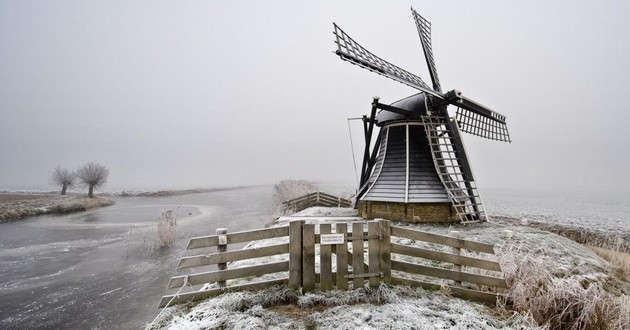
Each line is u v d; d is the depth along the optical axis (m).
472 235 9.65
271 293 4.68
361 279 4.96
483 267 5.28
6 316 8.32
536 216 28.67
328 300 4.52
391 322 3.94
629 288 7.49
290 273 4.88
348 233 5.08
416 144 12.98
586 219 27.69
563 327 4.44
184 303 4.57
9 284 10.66
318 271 5.78
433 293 4.99
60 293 9.88
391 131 13.68
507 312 4.65
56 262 13.26
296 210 22.03
